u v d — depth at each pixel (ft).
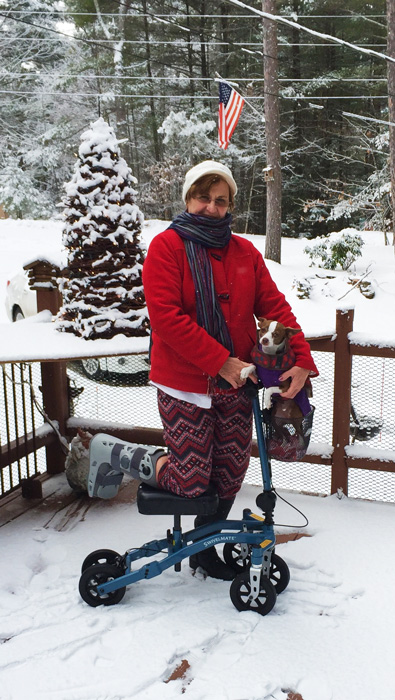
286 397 6.81
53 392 11.37
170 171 70.08
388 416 11.44
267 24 40.11
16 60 84.74
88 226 10.25
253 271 7.38
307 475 11.75
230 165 77.82
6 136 85.46
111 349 9.52
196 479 6.99
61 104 84.23
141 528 9.43
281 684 6.03
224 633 6.83
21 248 51.72
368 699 5.85
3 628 6.91
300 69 79.20
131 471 7.46
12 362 9.00
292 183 79.41
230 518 9.71
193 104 79.97
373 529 9.34
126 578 7.22
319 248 38.55
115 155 10.60
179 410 7.02
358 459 10.30
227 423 7.36
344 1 69.97
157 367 7.09
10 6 83.41
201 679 6.12
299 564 8.31
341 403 10.25
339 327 10.02
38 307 11.68
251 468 12.00
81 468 10.43
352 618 7.13
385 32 70.23
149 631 6.84
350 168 79.56
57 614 7.20
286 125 77.36
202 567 8.16
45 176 89.61
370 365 13.37
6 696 5.88
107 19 78.13
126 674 6.17
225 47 79.71
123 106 81.30
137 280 10.58
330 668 6.27
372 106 73.77
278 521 9.64
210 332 6.88
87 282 10.29
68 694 5.89
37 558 8.61
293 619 7.10
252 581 7.04
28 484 10.58
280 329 6.66
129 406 12.41
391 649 6.57
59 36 84.07
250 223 86.63
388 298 32.12
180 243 6.94
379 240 51.06
